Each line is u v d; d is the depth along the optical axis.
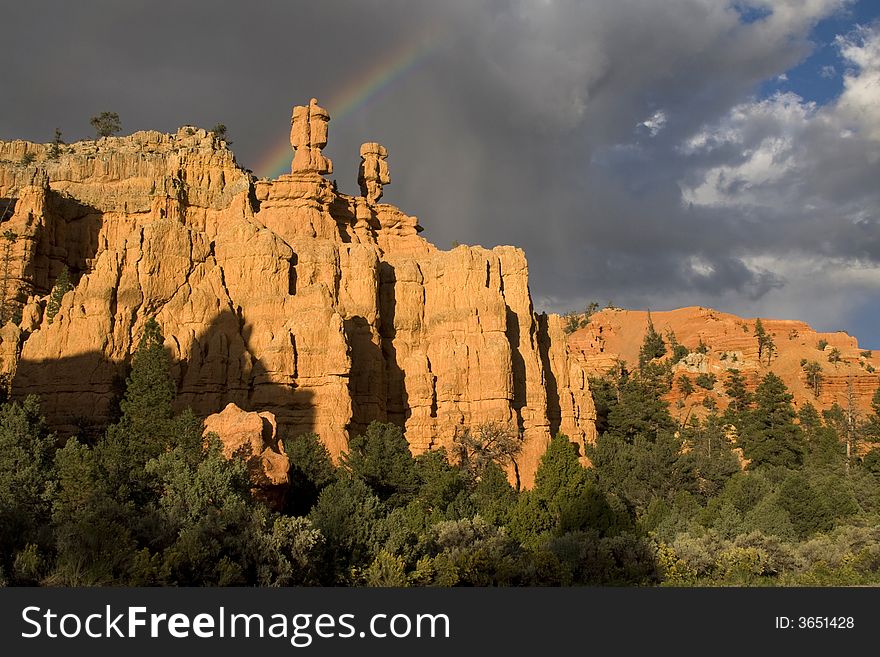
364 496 64.06
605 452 106.69
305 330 94.94
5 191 126.38
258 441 63.38
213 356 93.19
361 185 132.88
